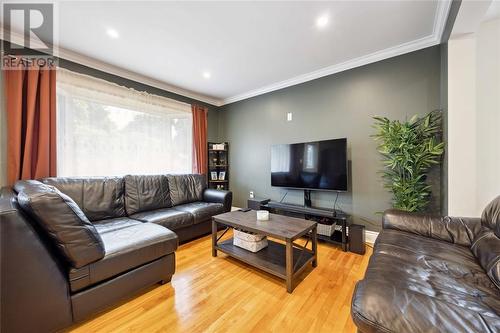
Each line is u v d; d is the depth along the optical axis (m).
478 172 1.94
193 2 1.71
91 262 1.31
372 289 0.89
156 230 1.84
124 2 1.71
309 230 1.91
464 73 1.86
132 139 3.04
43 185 1.47
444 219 1.62
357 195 2.74
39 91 2.26
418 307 0.76
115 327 1.30
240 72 3.07
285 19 1.93
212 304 1.51
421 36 2.21
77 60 2.56
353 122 2.78
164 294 1.63
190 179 3.38
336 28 2.07
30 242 1.09
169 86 3.56
